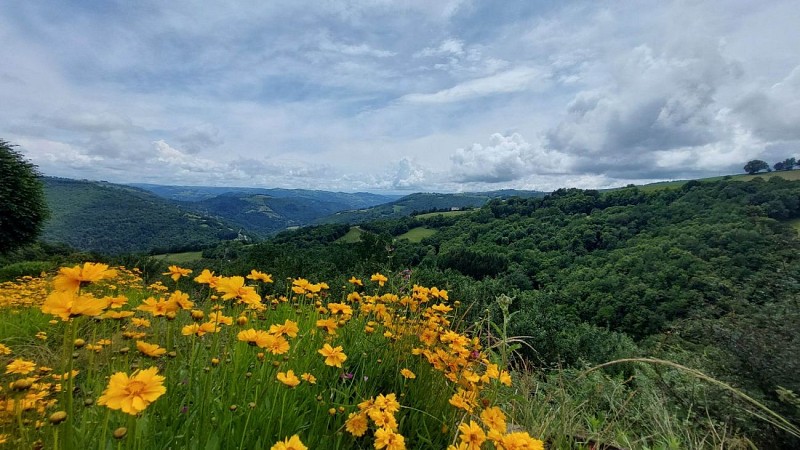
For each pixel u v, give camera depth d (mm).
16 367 1584
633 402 3258
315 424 1652
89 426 1290
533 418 2436
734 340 3361
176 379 1648
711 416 3027
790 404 2744
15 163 22531
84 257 14523
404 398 2082
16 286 6922
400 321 2680
